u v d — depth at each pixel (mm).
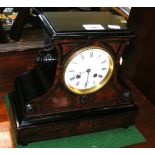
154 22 1335
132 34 976
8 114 1217
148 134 1247
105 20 1043
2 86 1371
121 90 1133
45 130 1066
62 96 1041
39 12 1066
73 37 888
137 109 1203
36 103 1018
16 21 1636
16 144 1094
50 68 1019
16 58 1574
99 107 1144
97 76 1040
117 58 1020
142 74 1486
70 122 1084
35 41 1719
